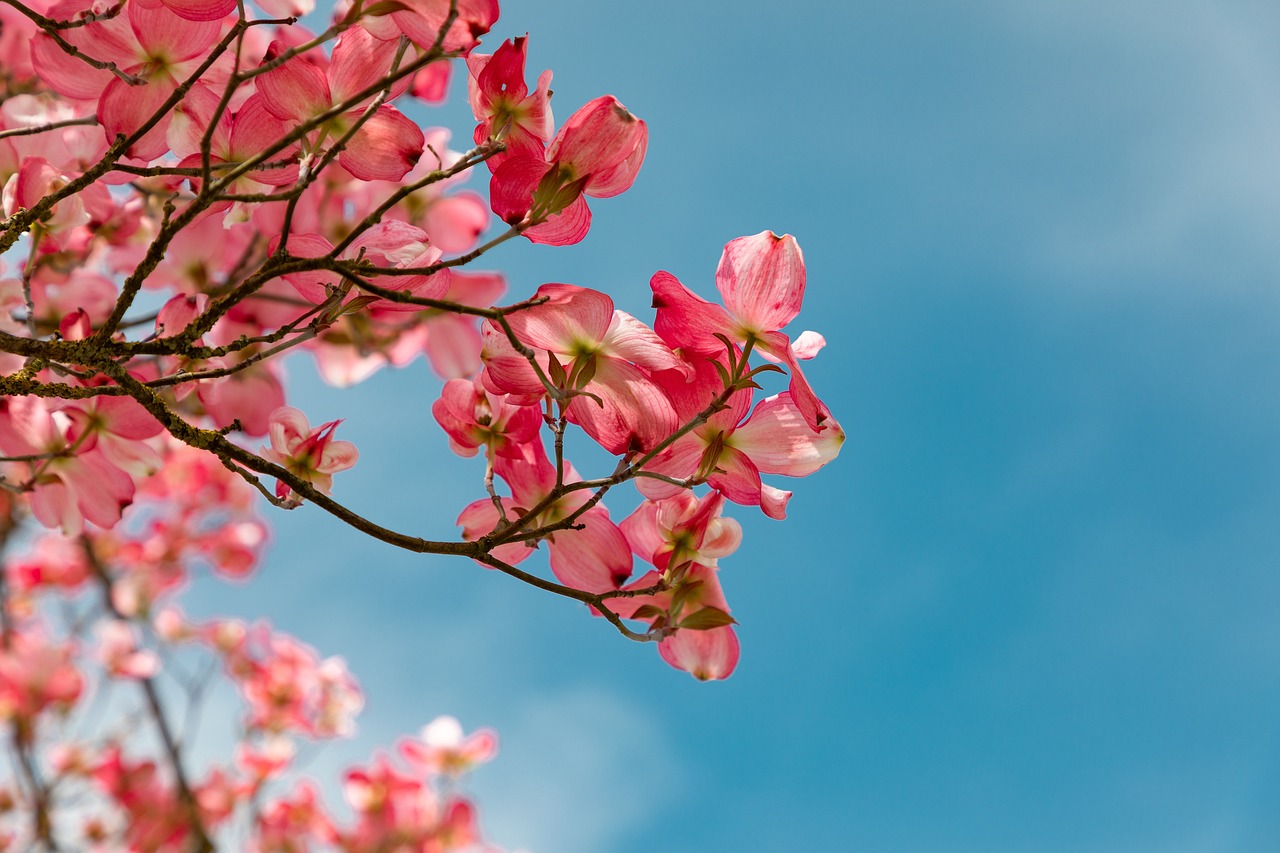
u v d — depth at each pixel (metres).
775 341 1.23
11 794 2.53
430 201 1.53
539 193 1.22
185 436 1.23
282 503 1.24
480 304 1.56
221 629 3.15
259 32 1.36
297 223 1.48
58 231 1.32
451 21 1.18
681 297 1.23
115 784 2.73
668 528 1.29
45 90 1.39
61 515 1.33
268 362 1.48
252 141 1.27
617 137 1.22
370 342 1.54
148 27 1.26
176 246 1.48
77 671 2.64
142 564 3.08
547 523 1.29
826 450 1.25
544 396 1.24
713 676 1.32
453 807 2.88
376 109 1.21
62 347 1.21
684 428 1.22
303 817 2.97
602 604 1.26
